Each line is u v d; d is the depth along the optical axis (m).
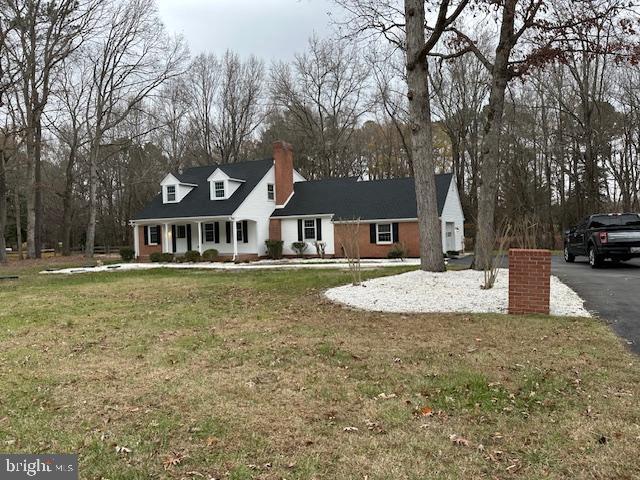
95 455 3.23
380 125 41.06
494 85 11.48
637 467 2.90
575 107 30.08
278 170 27.23
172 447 3.33
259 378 4.78
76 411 4.02
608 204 32.34
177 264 23.66
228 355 5.68
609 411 3.71
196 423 3.72
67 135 34.34
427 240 11.73
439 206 23.53
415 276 11.16
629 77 27.14
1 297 12.01
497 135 11.60
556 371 4.69
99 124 29.55
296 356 5.54
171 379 4.82
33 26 25.17
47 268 22.17
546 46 11.80
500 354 5.32
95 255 37.66
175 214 26.20
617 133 30.50
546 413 3.74
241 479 2.88
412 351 5.57
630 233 13.93
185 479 2.91
